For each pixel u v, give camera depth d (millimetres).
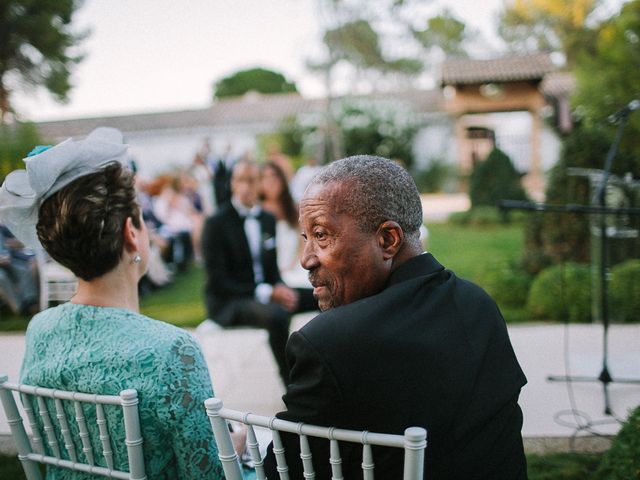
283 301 3158
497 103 15906
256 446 1079
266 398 3150
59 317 1281
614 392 2924
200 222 8688
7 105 5531
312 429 965
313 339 961
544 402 2834
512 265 5484
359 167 1091
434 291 1087
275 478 1089
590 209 2320
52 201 1271
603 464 1919
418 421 967
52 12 5426
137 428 1135
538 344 3756
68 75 5750
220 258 3121
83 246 1260
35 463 1396
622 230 3607
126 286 1365
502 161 11625
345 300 1112
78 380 1208
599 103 4887
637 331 3941
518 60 16094
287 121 16844
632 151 4129
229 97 35312
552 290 4414
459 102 16047
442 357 998
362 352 949
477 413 1014
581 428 2494
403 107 16141
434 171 15922
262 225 3256
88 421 1227
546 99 16391
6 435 2738
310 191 1105
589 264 5035
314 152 15953
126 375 1166
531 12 13508
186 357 1194
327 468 1037
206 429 1188
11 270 5297
